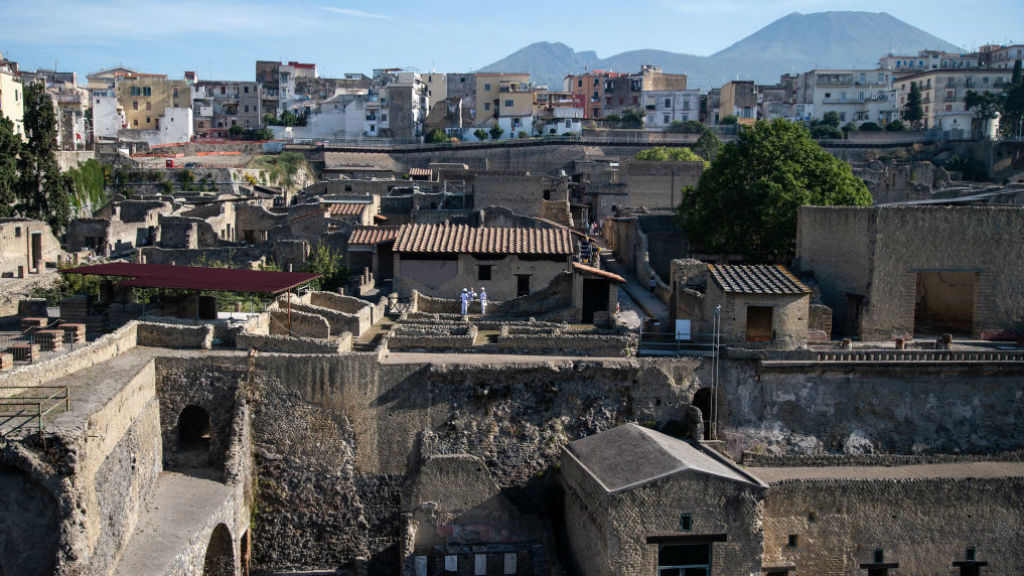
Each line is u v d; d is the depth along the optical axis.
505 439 38.78
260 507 38.53
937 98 153.12
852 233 47.44
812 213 49.84
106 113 153.25
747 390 40.09
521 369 38.66
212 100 174.88
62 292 54.38
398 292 56.50
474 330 43.38
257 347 39.41
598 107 181.25
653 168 100.81
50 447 26.89
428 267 56.38
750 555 32.50
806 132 65.69
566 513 36.94
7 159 81.50
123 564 29.58
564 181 92.88
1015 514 35.91
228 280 44.25
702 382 39.69
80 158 110.69
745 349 40.00
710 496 32.22
